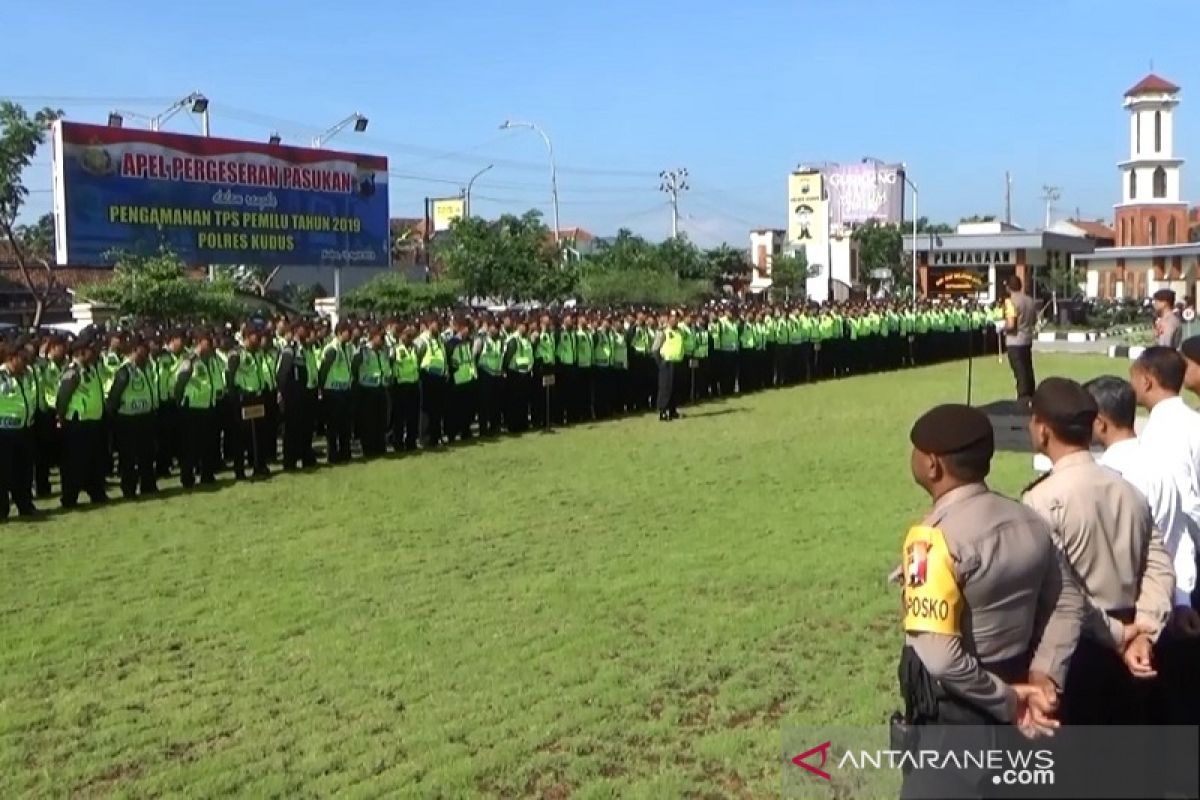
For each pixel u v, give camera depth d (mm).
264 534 10523
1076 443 3957
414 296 33188
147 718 5988
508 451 15906
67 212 24641
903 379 26578
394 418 15984
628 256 47750
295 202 29125
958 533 3184
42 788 5148
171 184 26406
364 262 31000
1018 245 57062
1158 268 59406
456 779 5125
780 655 6801
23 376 11797
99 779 5246
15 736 5785
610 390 20016
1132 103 64125
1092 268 62219
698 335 22047
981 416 3328
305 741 5609
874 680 6316
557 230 44094
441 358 16484
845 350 27797
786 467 13805
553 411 19047
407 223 68438
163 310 24469
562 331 19094
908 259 60250
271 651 7055
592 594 8172
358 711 6008
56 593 8523
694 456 14930
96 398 12312
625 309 24203
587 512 11250
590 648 6961
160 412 13656
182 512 11758
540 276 39938
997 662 3225
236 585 8648
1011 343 16047
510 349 17953
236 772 5246
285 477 13977
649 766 5277
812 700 6051
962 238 58219
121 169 25500
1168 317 13820
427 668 6664
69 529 10992
